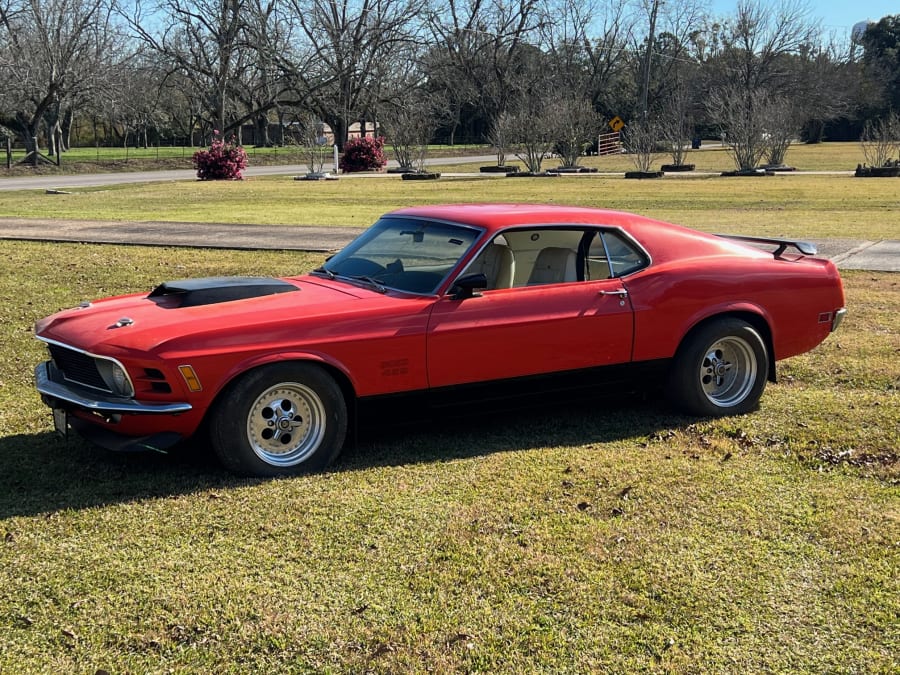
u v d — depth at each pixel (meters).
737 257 6.22
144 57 53.59
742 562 4.04
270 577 3.84
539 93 64.88
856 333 8.76
